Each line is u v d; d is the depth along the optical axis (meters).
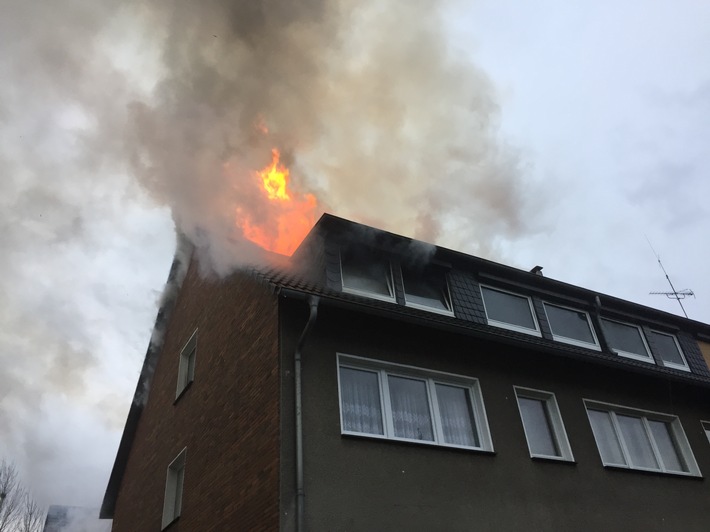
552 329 11.54
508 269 11.30
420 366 8.73
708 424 12.07
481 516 7.85
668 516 9.81
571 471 9.24
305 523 6.62
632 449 10.63
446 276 10.55
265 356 8.10
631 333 12.93
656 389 11.68
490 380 9.39
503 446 8.77
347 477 7.18
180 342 12.39
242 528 7.35
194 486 9.39
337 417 7.57
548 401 10.05
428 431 8.35
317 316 8.28
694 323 14.08
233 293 10.13
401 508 7.30
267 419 7.48
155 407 12.69
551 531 8.34
